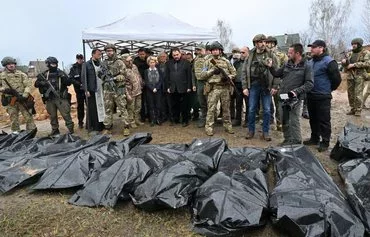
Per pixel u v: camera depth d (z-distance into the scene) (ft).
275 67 17.34
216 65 19.27
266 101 18.52
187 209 11.10
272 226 9.98
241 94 22.36
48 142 17.74
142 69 24.20
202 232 9.84
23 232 10.46
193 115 25.29
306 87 15.06
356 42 24.58
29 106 21.54
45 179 12.97
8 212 11.50
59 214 11.21
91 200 11.65
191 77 22.85
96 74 22.07
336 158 15.15
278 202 9.91
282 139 19.31
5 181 13.17
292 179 11.10
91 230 10.48
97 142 17.12
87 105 22.45
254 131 19.54
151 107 23.68
